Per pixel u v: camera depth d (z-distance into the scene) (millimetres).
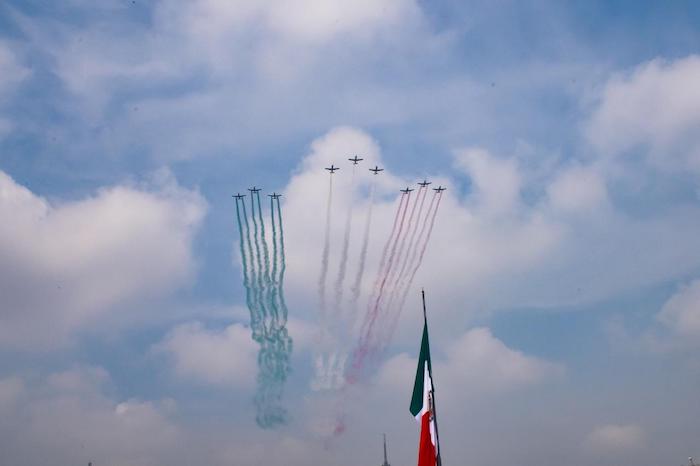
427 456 71812
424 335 74250
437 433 72125
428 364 73438
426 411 72500
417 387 73312
